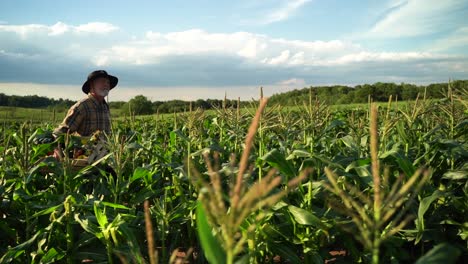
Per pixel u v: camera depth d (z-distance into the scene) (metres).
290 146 5.53
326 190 4.15
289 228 4.06
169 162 5.69
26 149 4.62
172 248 4.75
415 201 4.29
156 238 4.55
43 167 5.80
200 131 6.48
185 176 4.65
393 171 4.93
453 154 4.86
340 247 5.04
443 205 4.49
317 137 5.29
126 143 5.77
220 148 5.06
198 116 5.34
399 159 4.04
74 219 4.14
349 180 4.76
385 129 4.61
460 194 4.91
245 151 1.36
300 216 3.49
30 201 4.63
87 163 6.04
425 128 6.61
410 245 4.53
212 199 1.39
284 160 3.78
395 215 4.26
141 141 9.45
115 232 3.52
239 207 1.33
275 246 3.79
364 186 4.48
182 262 1.58
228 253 1.44
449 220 4.15
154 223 4.94
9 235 4.33
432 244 4.43
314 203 4.82
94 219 4.00
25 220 4.40
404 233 4.08
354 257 4.05
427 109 5.68
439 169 5.34
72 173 5.27
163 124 12.65
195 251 5.00
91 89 7.91
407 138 5.35
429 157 5.26
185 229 5.17
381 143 4.70
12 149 5.82
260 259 3.82
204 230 1.75
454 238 4.33
